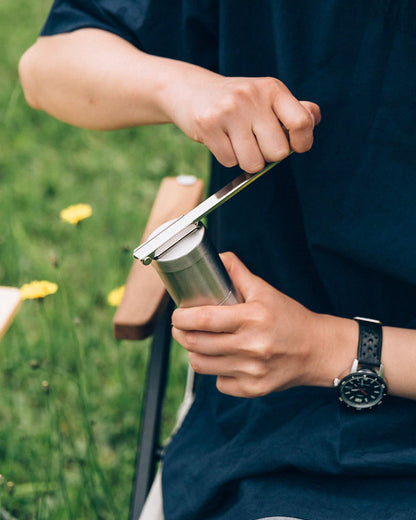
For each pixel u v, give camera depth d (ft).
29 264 7.04
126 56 3.38
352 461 3.18
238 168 3.55
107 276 6.86
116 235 6.84
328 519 3.15
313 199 3.40
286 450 3.27
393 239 3.33
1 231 7.36
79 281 7.02
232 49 3.41
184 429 3.71
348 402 3.23
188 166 8.59
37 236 7.69
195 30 3.50
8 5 12.75
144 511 3.70
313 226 3.43
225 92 2.98
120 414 5.57
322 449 3.23
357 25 3.20
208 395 3.77
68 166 8.90
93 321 6.45
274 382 3.13
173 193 4.12
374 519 3.13
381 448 3.20
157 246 2.82
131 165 8.81
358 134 3.31
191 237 2.89
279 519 3.18
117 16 3.48
